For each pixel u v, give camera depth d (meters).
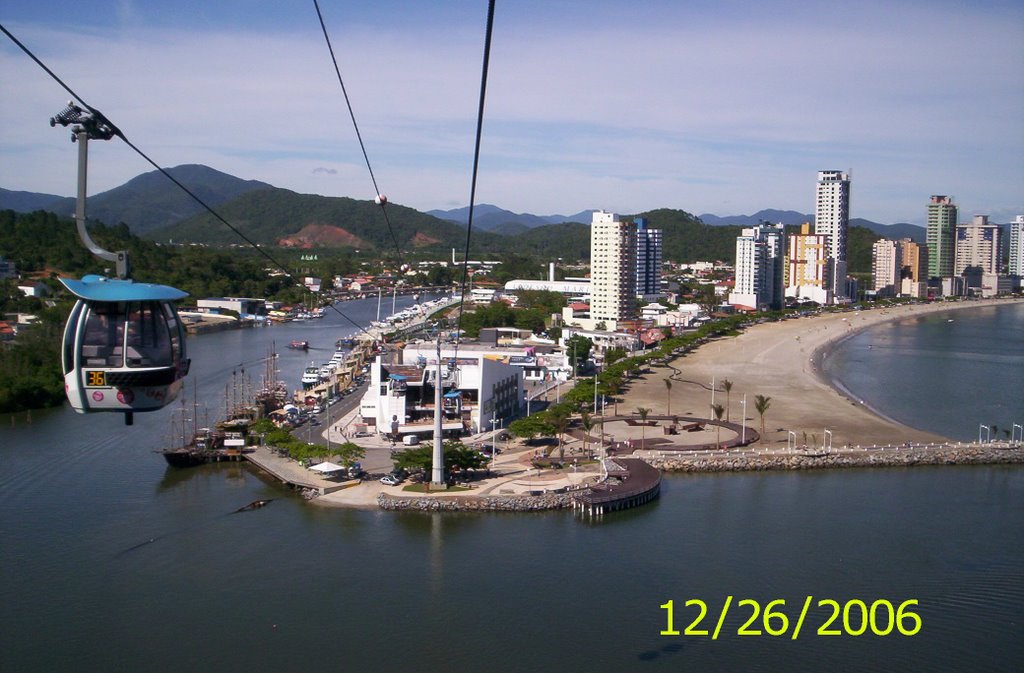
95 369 31.56
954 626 72.81
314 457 119.81
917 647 69.38
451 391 144.62
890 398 181.88
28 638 71.25
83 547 90.81
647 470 115.75
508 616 74.50
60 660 67.81
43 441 135.00
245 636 71.44
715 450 129.25
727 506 105.25
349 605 76.94
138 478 116.75
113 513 102.00
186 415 152.62
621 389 188.25
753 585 80.81
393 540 93.19
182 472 120.19
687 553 88.81
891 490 112.31
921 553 88.88
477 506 103.19
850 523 98.31
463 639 70.62
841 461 124.69
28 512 101.94
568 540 92.94
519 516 101.62
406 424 139.88
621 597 78.25
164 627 73.12
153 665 67.12
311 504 105.88
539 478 113.62
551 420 133.38
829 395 181.62
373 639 70.75
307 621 73.94
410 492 107.69
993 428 145.50
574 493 105.12
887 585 80.94
